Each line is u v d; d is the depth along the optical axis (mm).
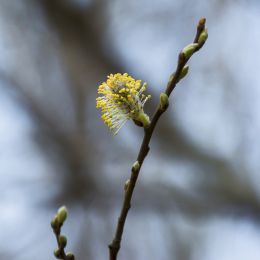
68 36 1452
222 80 1402
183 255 1491
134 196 1455
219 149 1394
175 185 1414
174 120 1403
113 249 737
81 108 1535
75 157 1519
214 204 1386
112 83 756
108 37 1454
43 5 1439
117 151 1521
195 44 730
